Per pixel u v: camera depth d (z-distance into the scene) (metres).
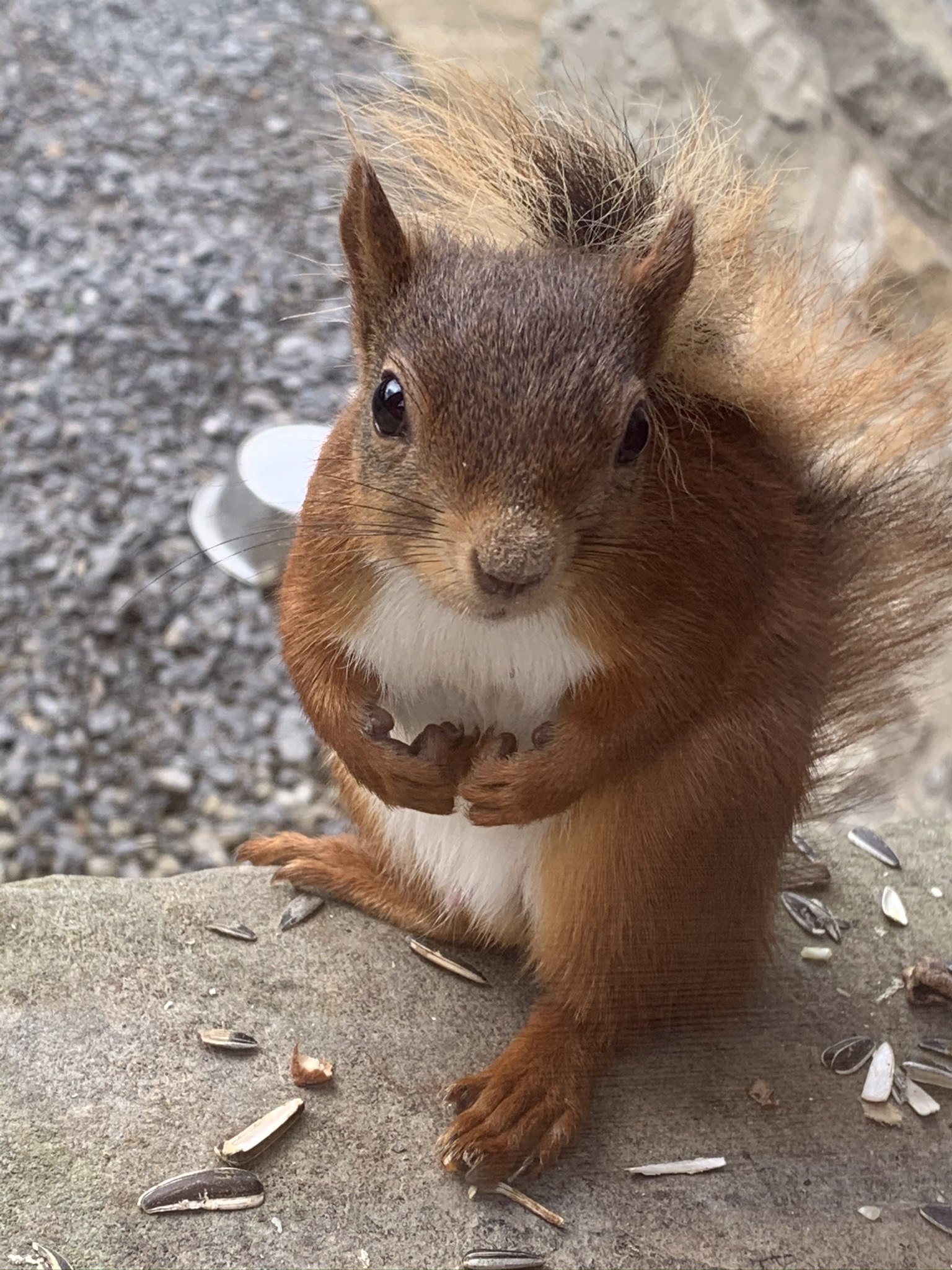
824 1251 0.21
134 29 0.86
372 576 0.22
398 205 0.23
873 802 0.29
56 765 0.45
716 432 0.22
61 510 0.54
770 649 0.22
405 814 0.25
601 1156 0.22
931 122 0.36
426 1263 0.21
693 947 0.23
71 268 0.68
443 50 0.33
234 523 0.51
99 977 0.24
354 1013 0.24
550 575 0.19
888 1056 0.24
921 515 0.24
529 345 0.19
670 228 0.20
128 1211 0.21
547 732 0.22
